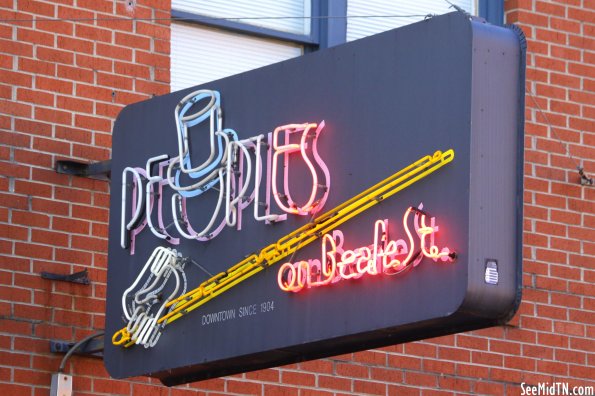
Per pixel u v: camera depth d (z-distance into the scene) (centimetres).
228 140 1182
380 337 1086
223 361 1157
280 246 1129
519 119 1065
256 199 1155
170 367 1182
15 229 1277
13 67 1304
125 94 1342
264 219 1145
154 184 1230
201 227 1190
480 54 1059
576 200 1516
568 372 1487
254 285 1145
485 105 1054
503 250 1038
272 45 1435
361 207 1091
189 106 1222
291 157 1146
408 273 1054
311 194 1123
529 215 1494
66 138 1311
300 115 1152
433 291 1038
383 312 1061
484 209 1039
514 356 1470
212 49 1405
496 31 1070
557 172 1514
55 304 1279
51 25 1326
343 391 1389
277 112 1167
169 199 1217
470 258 1027
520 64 1072
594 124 1541
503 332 1470
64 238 1294
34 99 1306
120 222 1245
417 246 1053
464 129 1048
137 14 1361
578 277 1505
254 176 1165
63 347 1270
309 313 1105
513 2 1541
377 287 1070
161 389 1310
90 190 1311
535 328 1482
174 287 1195
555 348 1486
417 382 1423
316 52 1155
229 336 1149
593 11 1566
